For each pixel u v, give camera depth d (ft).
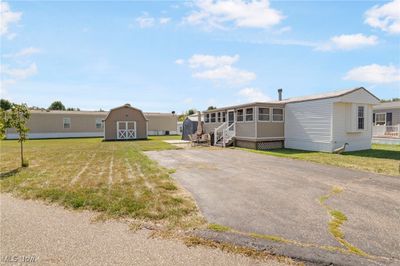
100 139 85.66
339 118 42.24
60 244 9.46
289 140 50.24
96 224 11.47
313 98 44.68
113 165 28.14
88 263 8.10
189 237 10.09
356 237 10.20
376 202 15.10
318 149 43.86
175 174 23.52
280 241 9.74
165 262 8.18
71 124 102.78
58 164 28.89
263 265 8.01
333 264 8.10
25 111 27.35
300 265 8.03
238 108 54.08
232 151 45.16
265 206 14.24
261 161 32.40
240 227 11.16
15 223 11.57
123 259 8.36
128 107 90.07
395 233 10.64
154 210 13.30
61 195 15.88
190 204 14.38
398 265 8.03
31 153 40.45
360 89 43.68
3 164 28.76
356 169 26.37
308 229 10.98
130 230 10.81
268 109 49.88
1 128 25.02
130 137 90.22
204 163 30.53
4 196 15.98
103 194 16.16
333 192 17.35
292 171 25.29
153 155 38.83
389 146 52.34
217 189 18.02
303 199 15.66
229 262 8.19
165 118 122.31
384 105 66.03
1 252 8.83
